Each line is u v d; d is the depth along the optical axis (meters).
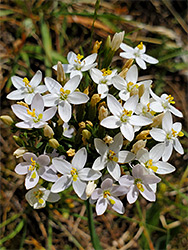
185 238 0.17
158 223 0.17
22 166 0.11
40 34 0.17
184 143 0.18
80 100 0.11
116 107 0.11
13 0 0.16
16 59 0.16
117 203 0.11
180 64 0.18
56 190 0.10
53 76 0.16
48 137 0.11
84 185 0.10
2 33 0.17
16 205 0.16
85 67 0.12
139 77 0.17
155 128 0.11
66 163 0.11
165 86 0.18
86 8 0.17
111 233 0.17
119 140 0.11
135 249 0.16
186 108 0.18
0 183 0.16
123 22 0.18
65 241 0.16
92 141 0.11
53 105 0.11
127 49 0.13
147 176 0.10
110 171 0.11
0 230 0.16
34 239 0.16
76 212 0.16
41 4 0.17
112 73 0.12
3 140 0.16
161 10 0.19
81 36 0.17
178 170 0.17
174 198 0.17
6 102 0.16
